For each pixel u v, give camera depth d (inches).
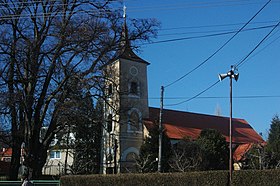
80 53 1375.5
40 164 1475.1
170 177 1016.9
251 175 877.2
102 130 2175.2
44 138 1481.3
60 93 1407.5
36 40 1369.3
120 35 1448.1
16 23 1401.3
